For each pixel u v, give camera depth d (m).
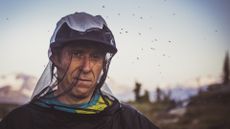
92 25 1.43
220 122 23.34
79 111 1.41
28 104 1.50
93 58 1.42
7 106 18.22
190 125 24.47
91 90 1.45
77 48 1.39
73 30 1.42
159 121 27.28
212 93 33.28
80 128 1.39
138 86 37.78
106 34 1.46
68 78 1.41
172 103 34.44
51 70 1.52
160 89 38.62
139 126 1.52
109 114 1.45
